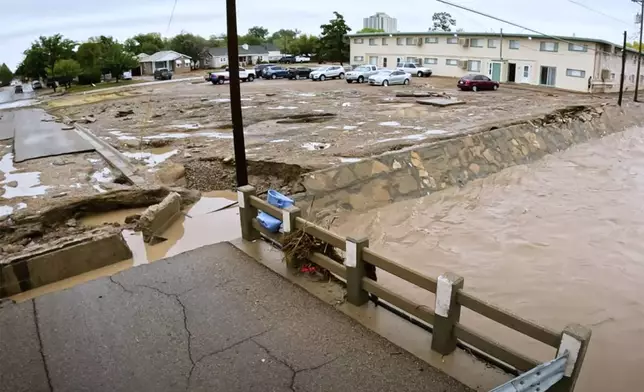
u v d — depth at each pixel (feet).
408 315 15.48
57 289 18.43
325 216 29.78
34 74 215.31
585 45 111.24
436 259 25.20
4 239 23.58
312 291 17.03
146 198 29.48
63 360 13.61
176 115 70.59
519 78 129.59
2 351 14.08
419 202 33.94
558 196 36.37
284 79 143.84
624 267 24.35
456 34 140.26
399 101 79.77
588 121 62.64
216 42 288.30
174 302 16.48
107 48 206.18
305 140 45.96
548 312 20.04
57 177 35.01
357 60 176.04
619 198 36.01
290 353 13.62
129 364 13.34
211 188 33.37
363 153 38.01
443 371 12.69
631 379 15.81
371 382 12.36
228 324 15.11
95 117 74.95
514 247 26.78
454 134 46.32
